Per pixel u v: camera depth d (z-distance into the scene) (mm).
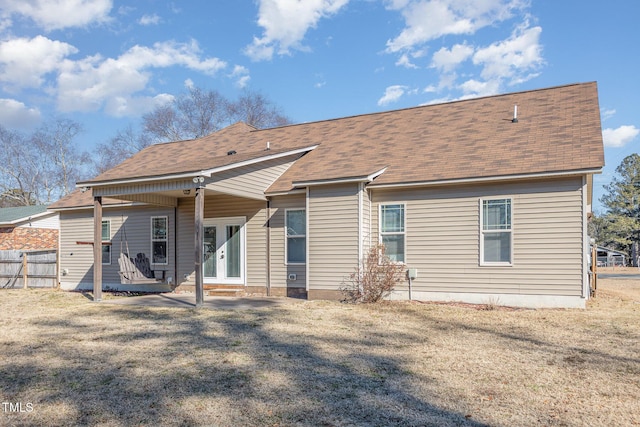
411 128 15750
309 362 6348
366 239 12562
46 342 7684
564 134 12211
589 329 8500
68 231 18766
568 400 4875
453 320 9492
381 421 4359
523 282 11188
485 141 13148
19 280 19219
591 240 15109
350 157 14500
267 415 4512
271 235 14234
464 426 4230
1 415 4570
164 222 16391
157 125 43750
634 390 5176
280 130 19172
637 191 50906
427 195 12289
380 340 7695
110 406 4777
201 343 7520
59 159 47844
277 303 12195
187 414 4551
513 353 6793
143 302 12875
